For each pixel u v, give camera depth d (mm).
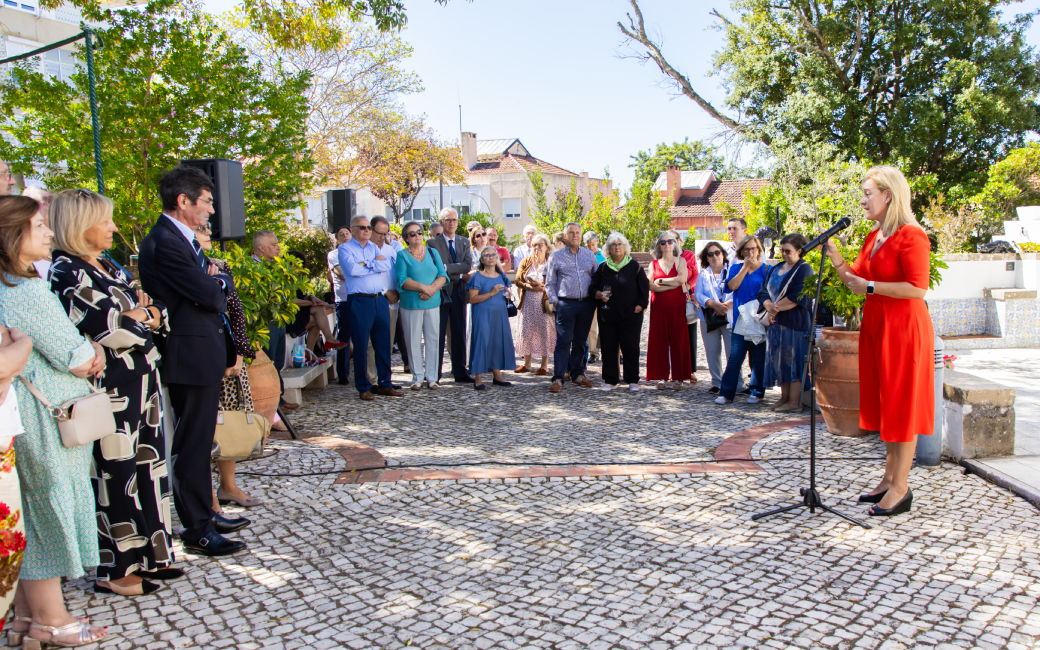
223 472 4426
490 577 3434
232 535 3984
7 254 2680
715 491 4555
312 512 4324
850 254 5867
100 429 2910
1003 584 3256
